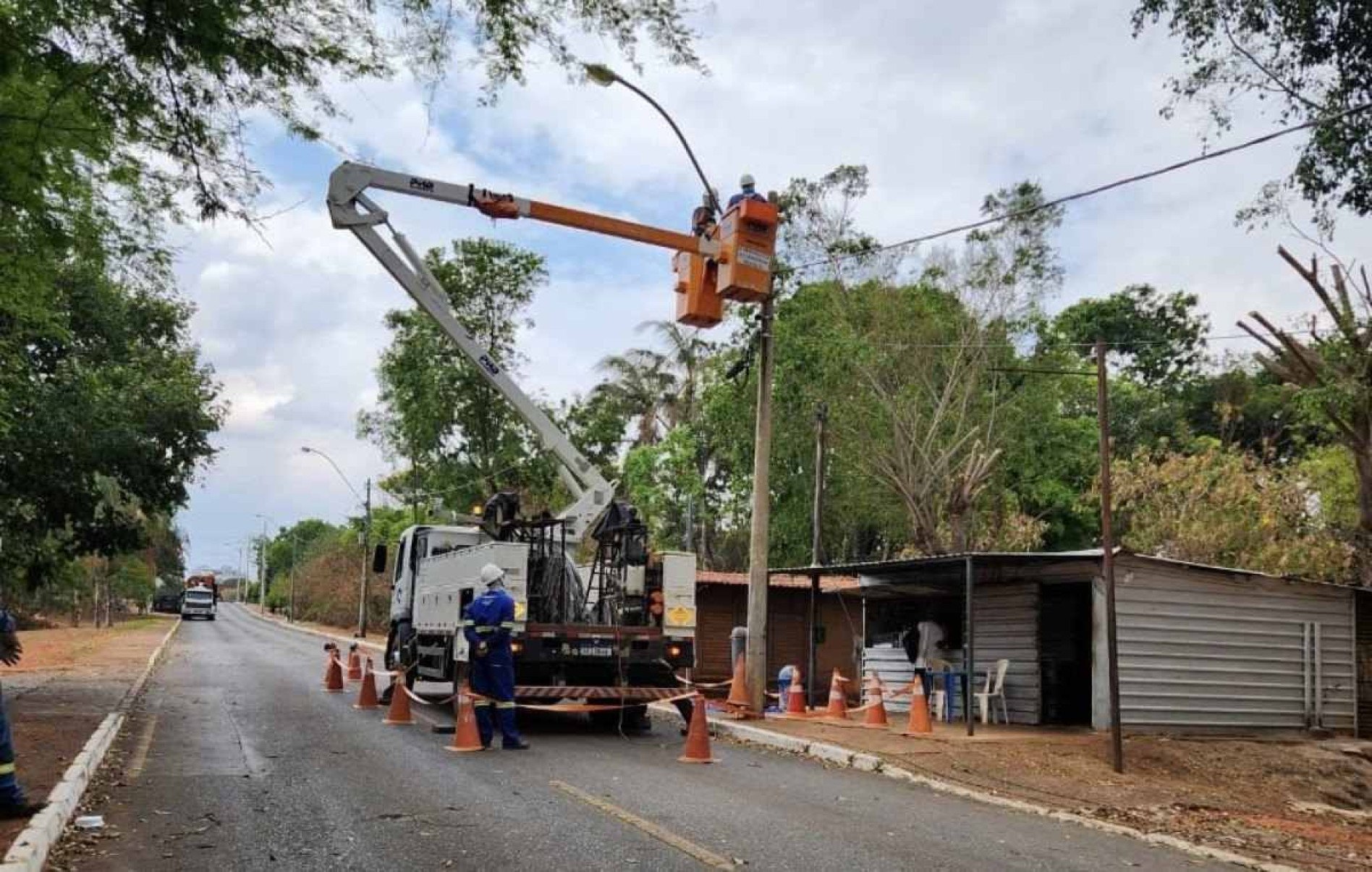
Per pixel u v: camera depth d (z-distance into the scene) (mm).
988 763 12242
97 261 9391
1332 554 22703
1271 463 31844
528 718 15805
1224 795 12227
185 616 75688
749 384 32125
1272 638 17094
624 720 14852
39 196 7539
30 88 6605
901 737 13930
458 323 15078
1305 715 17109
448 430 36062
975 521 31938
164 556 94938
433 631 16250
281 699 17828
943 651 17922
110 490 19734
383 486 48562
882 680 19750
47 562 19719
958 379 31250
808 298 31203
